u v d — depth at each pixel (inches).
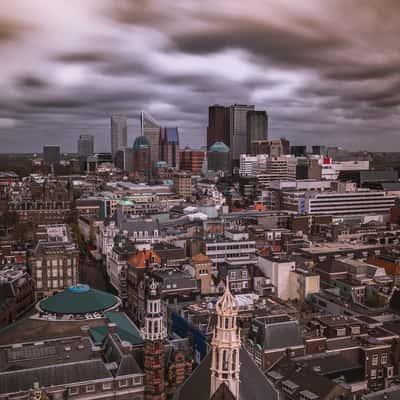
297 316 7027.6
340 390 4414.4
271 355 5177.2
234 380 3270.2
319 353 5315.0
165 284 7160.4
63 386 4153.5
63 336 5506.9
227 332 3230.8
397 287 7815.0
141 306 7514.8
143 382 4446.4
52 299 6614.2
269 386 3769.7
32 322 6013.8
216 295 7150.6
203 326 5600.4
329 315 6328.7
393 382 5349.4
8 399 3959.2
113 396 4355.3
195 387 3612.2
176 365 4606.3
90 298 6550.2
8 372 4173.2
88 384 4264.3
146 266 7701.8
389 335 5654.5
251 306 6456.7
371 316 6574.8
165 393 4552.2
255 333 5428.2
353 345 5442.9
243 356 3747.5
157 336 4426.7
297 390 4441.4
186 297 6958.7
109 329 5113.2
